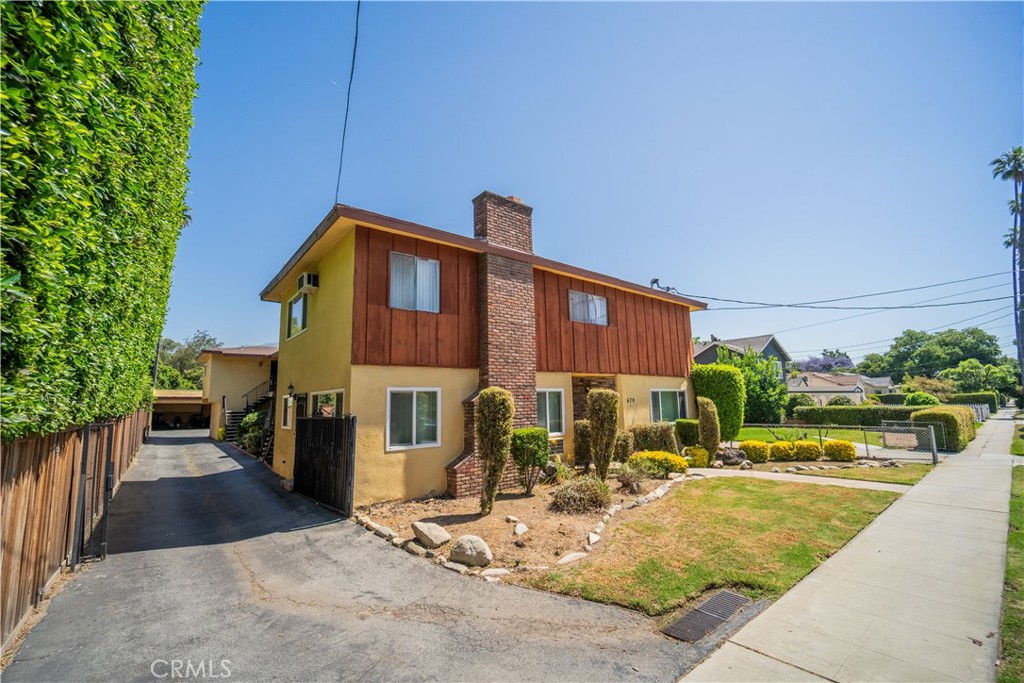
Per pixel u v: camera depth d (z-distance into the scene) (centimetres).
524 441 955
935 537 642
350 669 362
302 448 1044
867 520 725
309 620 446
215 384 2505
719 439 1380
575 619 446
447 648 394
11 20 222
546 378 1233
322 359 1058
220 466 1478
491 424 815
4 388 246
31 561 427
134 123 380
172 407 3525
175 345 5600
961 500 829
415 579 547
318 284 1137
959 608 440
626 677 349
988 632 395
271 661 373
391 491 898
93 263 355
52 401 346
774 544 625
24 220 241
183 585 529
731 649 384
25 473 396
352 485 825
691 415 1670
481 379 1057
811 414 2580
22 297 219
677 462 1121
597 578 530
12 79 226
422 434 965
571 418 1277
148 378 1564
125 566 588
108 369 514
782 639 396
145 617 448
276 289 1427
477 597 496
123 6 352
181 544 681
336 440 889
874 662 357
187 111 775
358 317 902
